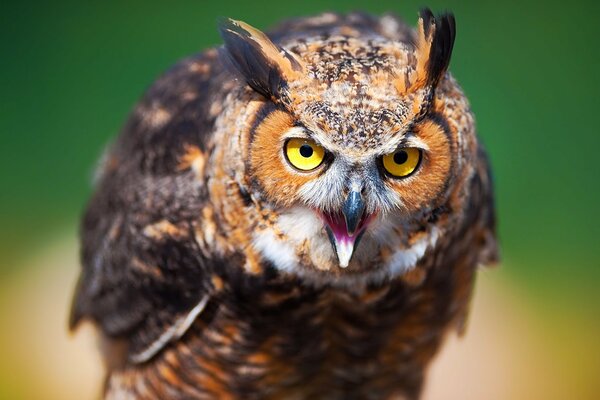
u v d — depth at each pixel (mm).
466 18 20562
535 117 18797
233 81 8602
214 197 8484
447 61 7832
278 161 7855
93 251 10680
